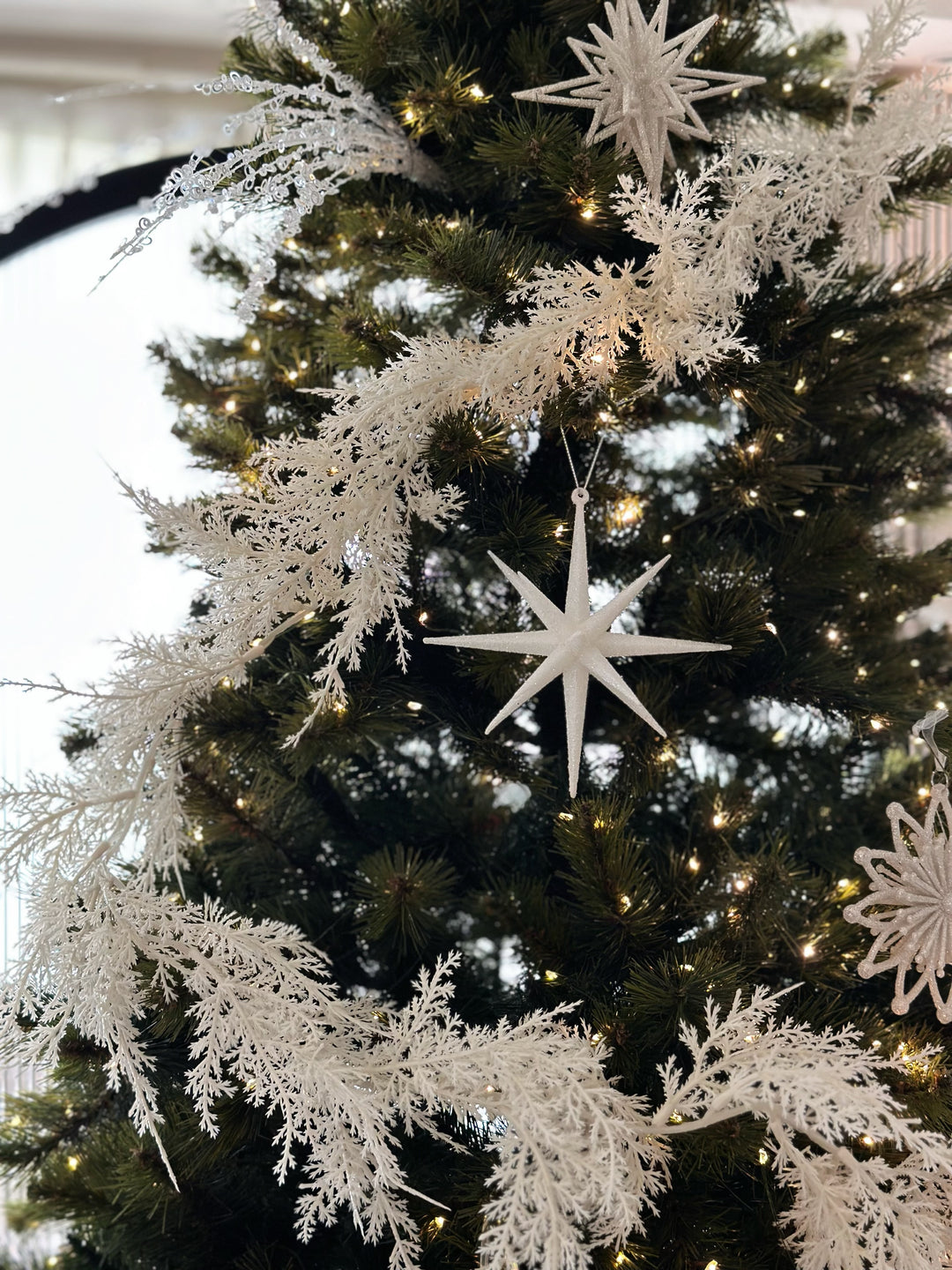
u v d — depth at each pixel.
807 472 0.90
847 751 1.00
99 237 1.28
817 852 0.95
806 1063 0.77
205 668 0.85
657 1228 0.81
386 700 0.90
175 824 0.87
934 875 0.82
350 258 0.95
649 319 0.84
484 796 1.03
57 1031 0.81
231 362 1.06
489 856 0.96
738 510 0.93
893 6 0.89
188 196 0.85
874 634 0.98
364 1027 0.81
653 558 0.94
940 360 1.06
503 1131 0.82
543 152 0.84
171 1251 0.88
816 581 0.92
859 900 0.89
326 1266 0.87
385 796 1.00
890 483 1.01
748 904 0.85
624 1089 0.83
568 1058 0.77
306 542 0.84
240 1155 0.89
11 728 1.26
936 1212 0.79
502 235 0.90
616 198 0.84
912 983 0.89
